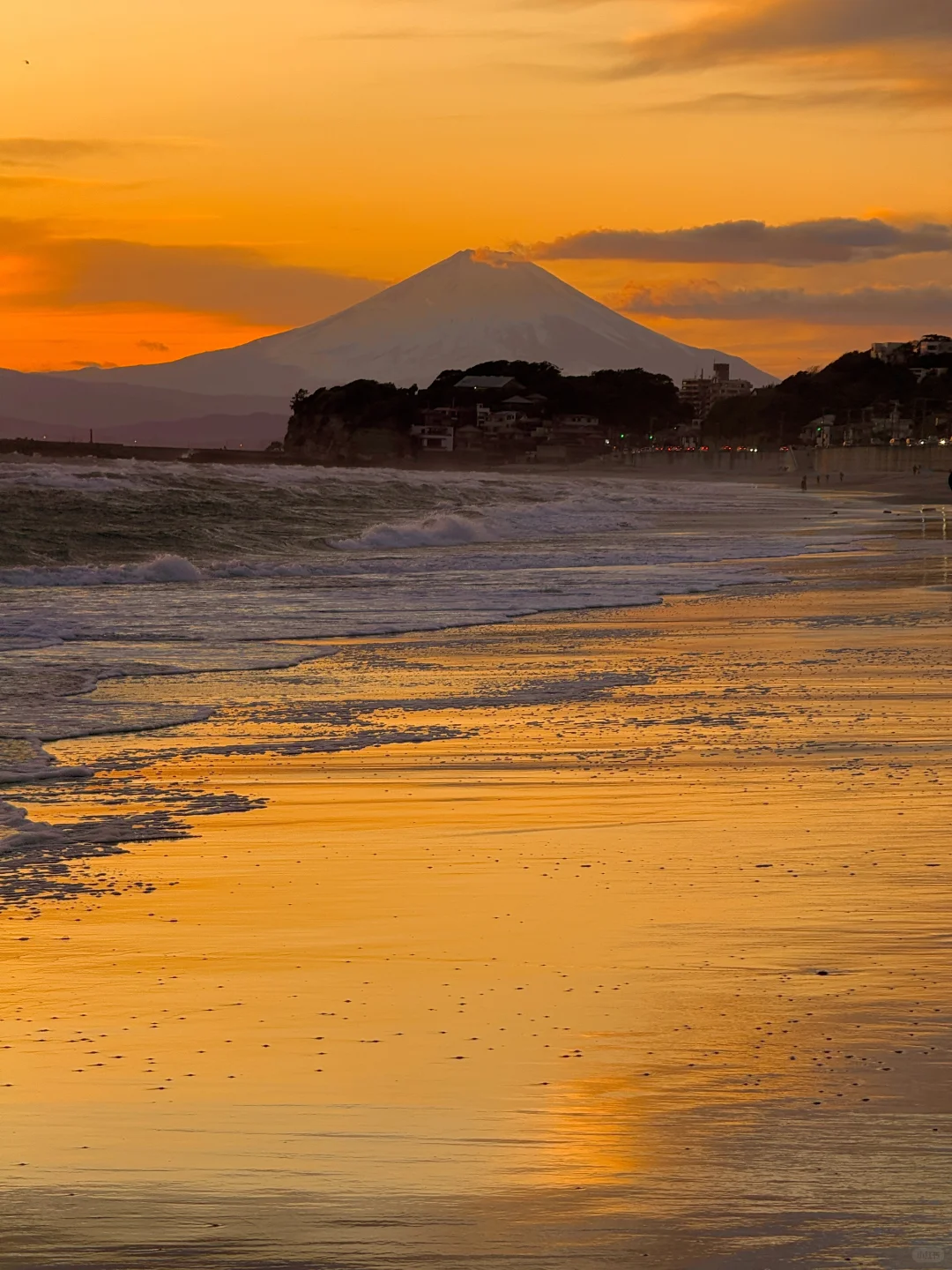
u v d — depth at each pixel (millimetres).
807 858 23234
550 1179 11469
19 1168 11836
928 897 20594
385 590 84500
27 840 25016
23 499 147750
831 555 116938
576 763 32688
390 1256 10227
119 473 189625
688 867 22766
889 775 30672
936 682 45500
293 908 20609
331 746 35031
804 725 37594
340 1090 13539
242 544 126125
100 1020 15734
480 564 106812
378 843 24938
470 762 32938
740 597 78188
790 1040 14703
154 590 84875
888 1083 13438
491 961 17781
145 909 20531
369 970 17516
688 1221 10664
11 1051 14711
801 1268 9922
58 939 18984
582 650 55156
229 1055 14562
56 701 41938
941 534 155000
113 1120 12875
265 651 55062
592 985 16688
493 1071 13984
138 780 30969
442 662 51719
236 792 29625
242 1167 11820
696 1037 14836
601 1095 13273
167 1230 10680
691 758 33062
